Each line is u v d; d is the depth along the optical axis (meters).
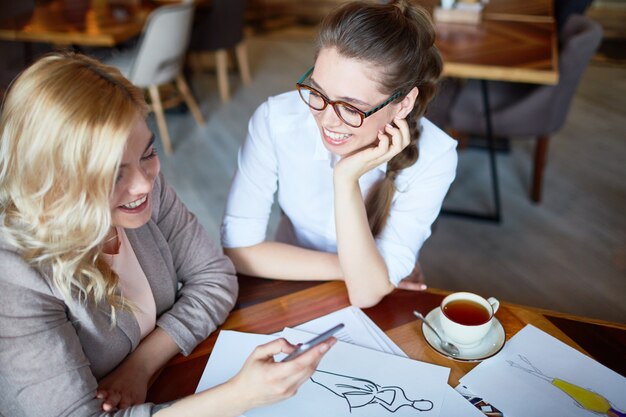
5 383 0.85
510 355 1.01
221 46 3.87
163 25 2.99
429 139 1.26
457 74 2.27
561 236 2.68
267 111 1.31
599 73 4.44
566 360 1.00
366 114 1.02
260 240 1.31
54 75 0.78
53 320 0.87
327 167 1.31
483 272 2.47
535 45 2.47
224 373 0.99
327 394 0.93
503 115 2.65
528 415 0.90
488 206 2.90
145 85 3.20
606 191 3.02
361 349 1.02
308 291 1.20
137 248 1.05
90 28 2.92
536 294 2.33
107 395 0.92
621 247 2.60
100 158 0.78
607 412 0.90
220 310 1.11
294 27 5.61
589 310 2.25
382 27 0.98
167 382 0.98
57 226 0.83
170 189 1.17
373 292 1.13
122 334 0.99
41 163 0.78
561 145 3.46
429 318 1.10
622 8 5.46
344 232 1.14
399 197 1.29
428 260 2.54
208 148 3.46
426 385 0.95
